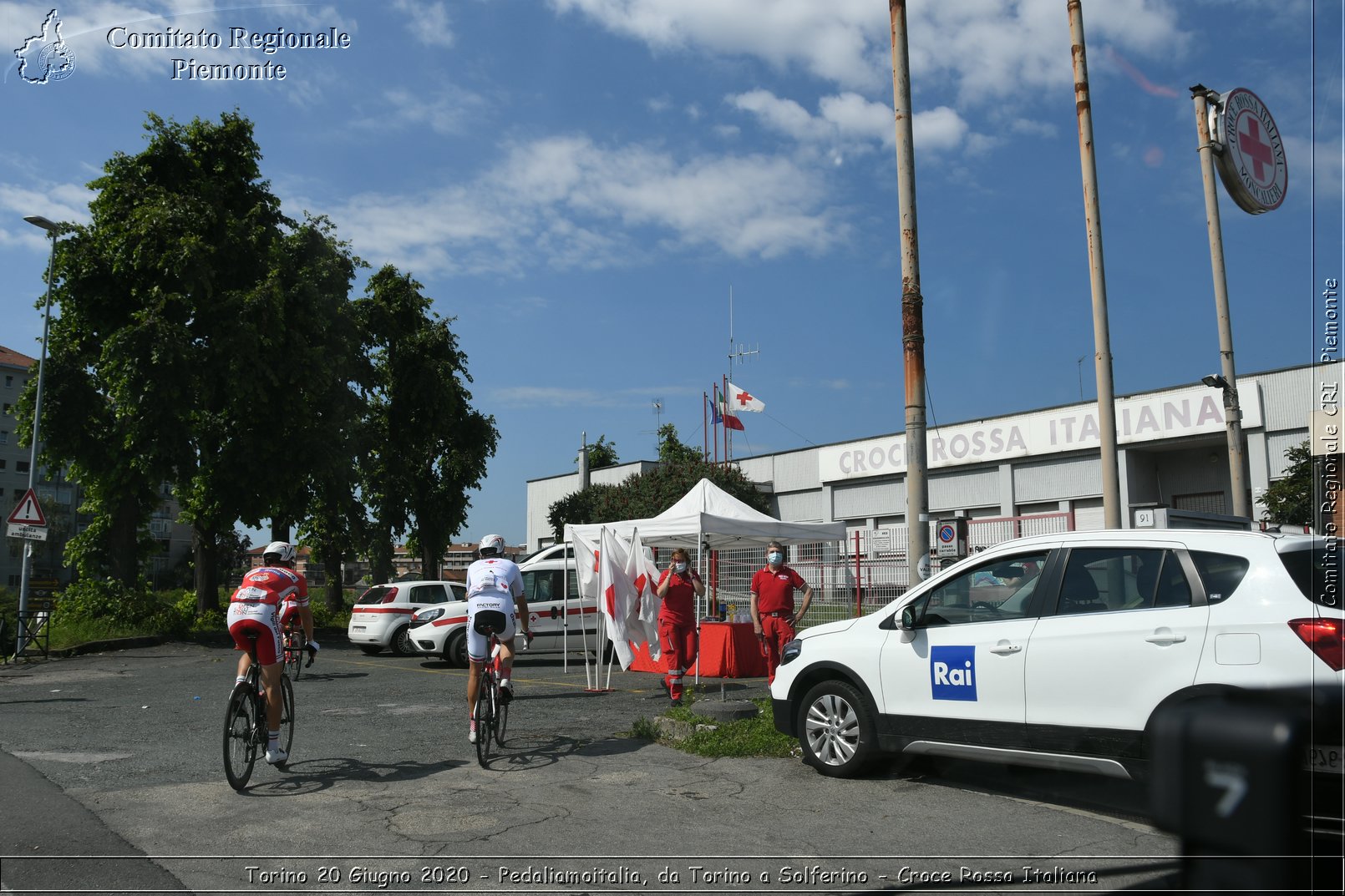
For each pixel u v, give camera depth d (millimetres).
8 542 79500
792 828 5891
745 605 16984
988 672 6426
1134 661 5703
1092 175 12992
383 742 8836
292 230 26984
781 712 7750
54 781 7188
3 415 81000
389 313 32594
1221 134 14641
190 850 5391
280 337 24234
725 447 46688
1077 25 13203
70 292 23781
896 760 7664
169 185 25062
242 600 7164
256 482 24312
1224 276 14617
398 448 32812
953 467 36375
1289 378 27359
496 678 8102
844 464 41062
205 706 11766
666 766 7691
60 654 19625
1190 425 29078
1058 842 5574
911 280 9773
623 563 12906
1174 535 5965
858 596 16359
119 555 24250
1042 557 6539
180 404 22938
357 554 31281
